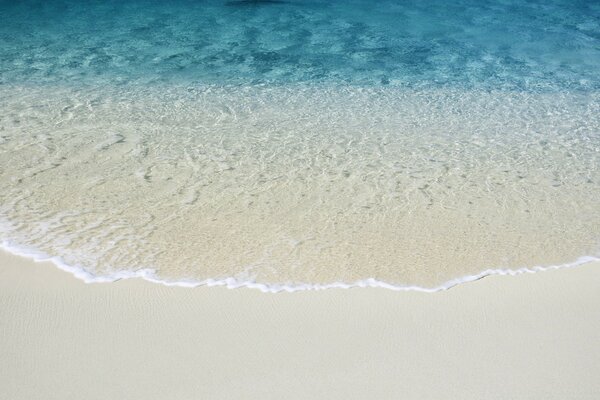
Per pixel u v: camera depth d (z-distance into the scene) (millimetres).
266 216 6254
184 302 4840
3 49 11070
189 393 3943
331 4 15094
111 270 5219
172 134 8023
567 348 4477
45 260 5285
